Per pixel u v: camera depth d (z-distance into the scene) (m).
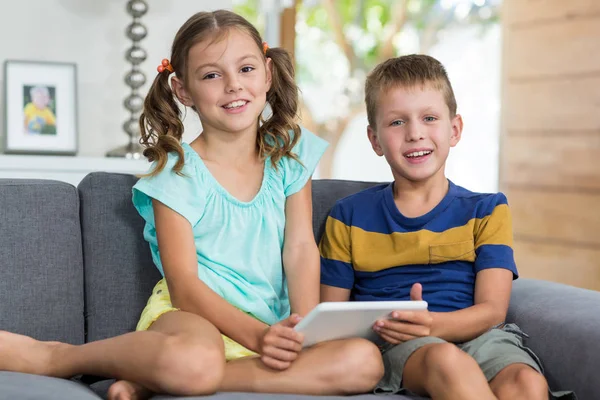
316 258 1.85
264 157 1.91
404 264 1.84
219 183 1.84
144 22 3.62
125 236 1.80
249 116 1.83
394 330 1.53
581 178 3.92
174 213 1.74
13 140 3.28
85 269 1.78
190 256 1.72
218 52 1.81
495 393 1.47
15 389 1.33
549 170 4.09
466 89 5.89
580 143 3.93
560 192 4.03
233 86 1.80
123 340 1.48
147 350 1.42
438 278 1.80
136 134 3.43
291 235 1.87
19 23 3.46
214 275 1.78
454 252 1.80
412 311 1.51
